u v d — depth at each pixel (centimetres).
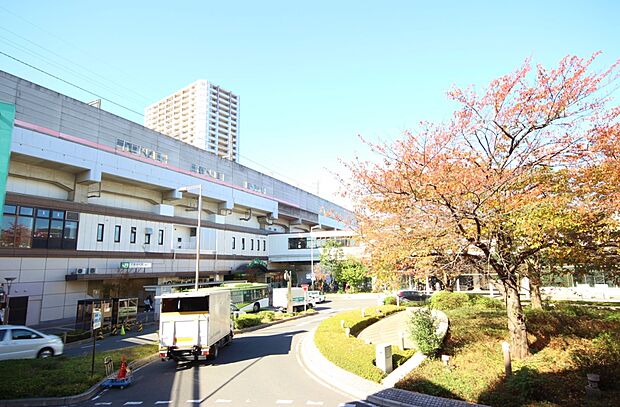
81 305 2456
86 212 3409
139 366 1480
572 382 1027
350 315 2486
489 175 1151
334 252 5378
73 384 1130
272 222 6481
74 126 3484
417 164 1210
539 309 1992
